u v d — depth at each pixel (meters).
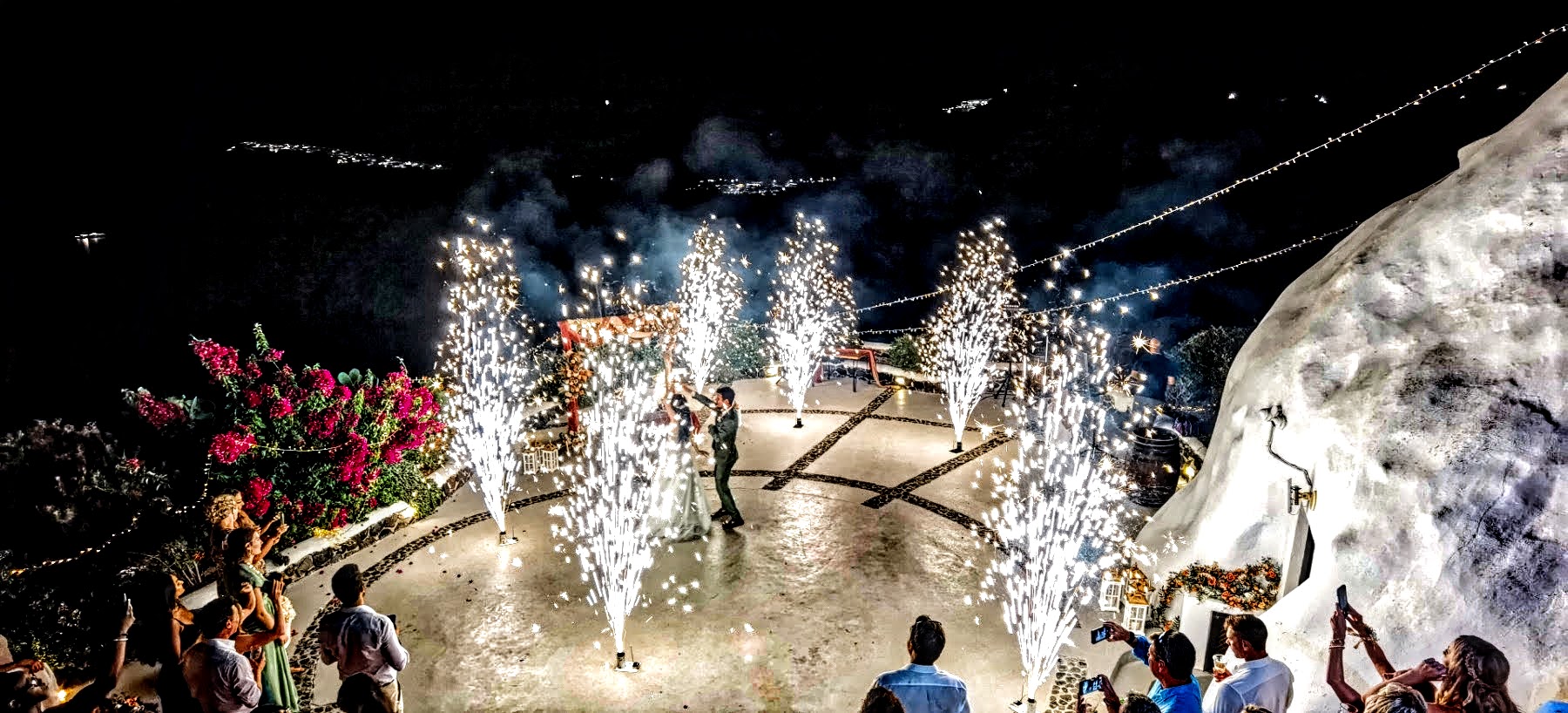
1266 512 6.67
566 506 11.02
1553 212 5.71
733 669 7.50
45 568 7.73
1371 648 4.62
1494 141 6.68
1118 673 7.23
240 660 4.78
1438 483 5.23
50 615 7.18
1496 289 5.73
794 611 8.44
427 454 11.56
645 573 9.25
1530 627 4.70
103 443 8.91
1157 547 7.72
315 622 8.21
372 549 9.82
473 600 8.72
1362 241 7.14
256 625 6.01
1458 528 5.08
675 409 9.87
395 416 10.39
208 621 4.79
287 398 9.51
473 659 7.70
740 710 6.95
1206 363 12.35
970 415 14.35
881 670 7.45
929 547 9.73
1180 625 6.85
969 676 7.35
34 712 4.68
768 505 10.96
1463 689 3.87
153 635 4.69
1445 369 5.60
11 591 7.23
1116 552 9.28
